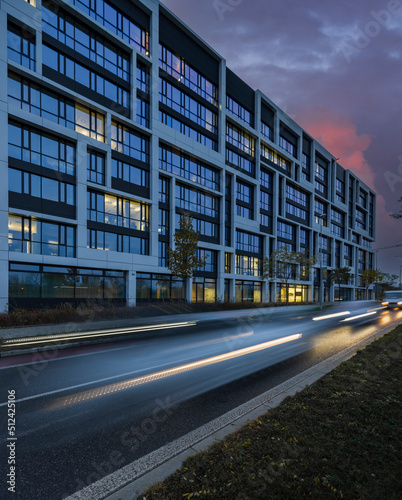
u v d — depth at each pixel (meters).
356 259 67.19
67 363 7.74
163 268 25.52
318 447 3.42
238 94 35.50
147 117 25.42
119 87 23.39
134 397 5.40
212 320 18.17
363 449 3.39
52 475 3.19
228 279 33.22
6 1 17.19
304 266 38.03
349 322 17.44
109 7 22.70
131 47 23.48
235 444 3.51
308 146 49.91
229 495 2.66
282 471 2.98
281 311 26.20
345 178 62.78
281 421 4.10
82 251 20.36
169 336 11.92
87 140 20.84
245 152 36.44
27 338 10.72
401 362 7.10
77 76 20.83
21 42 18.14
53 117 19.58
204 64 31.06
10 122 17.73
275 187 40.41
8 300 17.19
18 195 17.91
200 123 30.66
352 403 4.66
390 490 2.72
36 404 5.07
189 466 3.12
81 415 4.65
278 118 41.41
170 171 27.33
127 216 23.73
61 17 20.00
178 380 6.37
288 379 6.39
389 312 25.95
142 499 2.67
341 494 2.66
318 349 9.45
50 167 19.31
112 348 9.60
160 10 26.45
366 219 73.06
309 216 48.91
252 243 37.44
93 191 21.75
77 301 20.47
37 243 18.80
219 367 7.37
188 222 22.73
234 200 33.78
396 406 4.55
